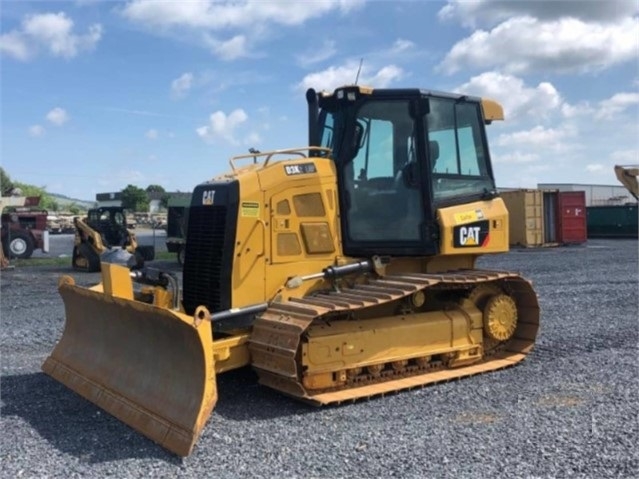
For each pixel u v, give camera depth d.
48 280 17.78
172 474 4.56
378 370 6.60
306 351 6.08
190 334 5.23
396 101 6.86
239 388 6.64
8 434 5.43
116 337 6.44
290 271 6.63
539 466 4.52
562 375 7.02
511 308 7.59
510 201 27.80
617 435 5.11
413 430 5.34
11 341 9.61
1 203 23.77
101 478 4.50
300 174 6.71
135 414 5.60
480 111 7.51
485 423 5.48
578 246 28.48
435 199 6.98
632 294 13.41
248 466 4.67
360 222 6.92
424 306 7.34
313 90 7.27
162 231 53.59
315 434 5.30
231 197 6.40
